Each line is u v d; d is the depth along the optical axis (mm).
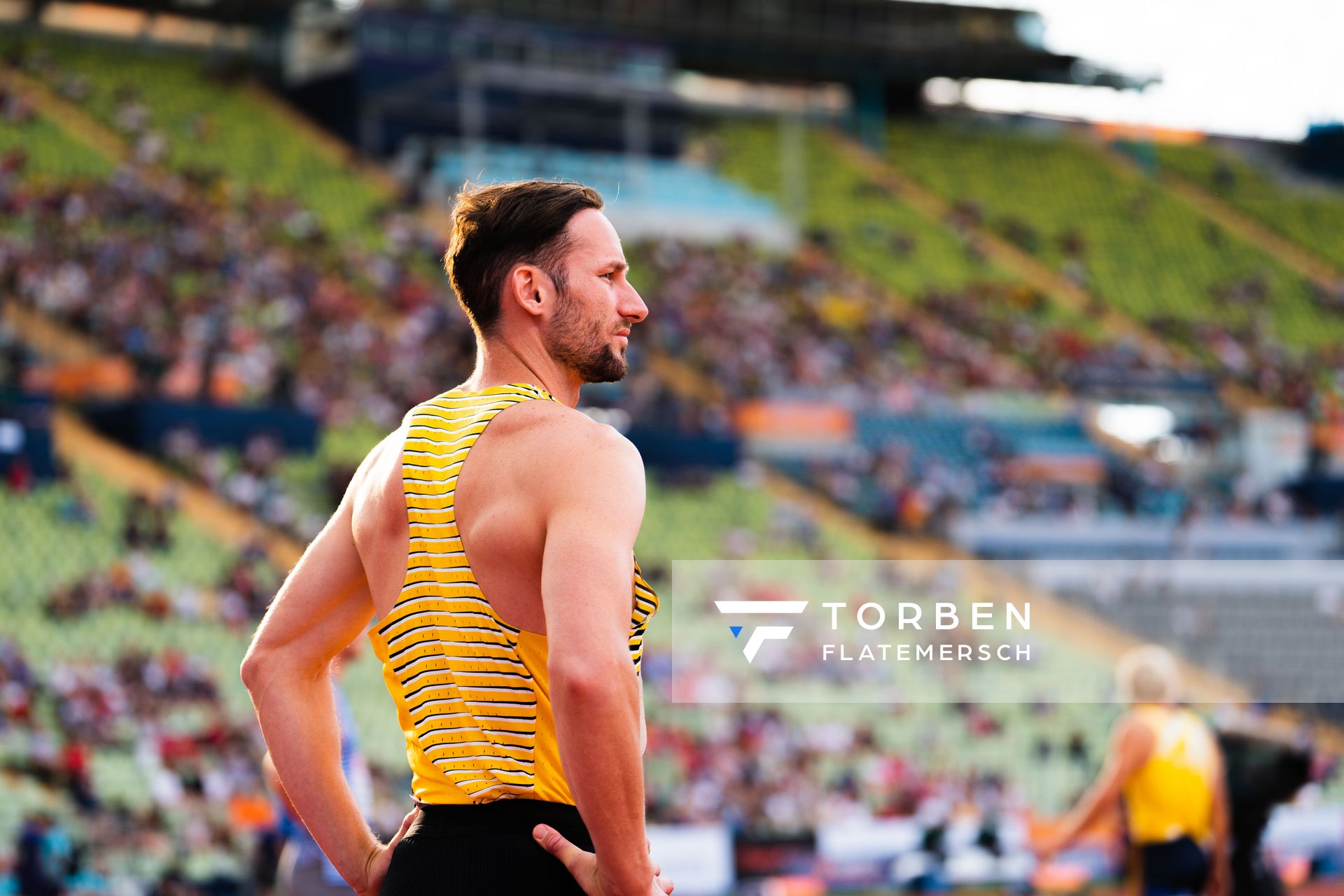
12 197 108438
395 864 7930
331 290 112250
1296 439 132250
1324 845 64875
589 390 106438
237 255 110188
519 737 7551
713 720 79562
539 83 139375
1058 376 134875
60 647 72188
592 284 8203
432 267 123375
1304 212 175625
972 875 68188
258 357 98875
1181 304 154625
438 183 136000
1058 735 87312
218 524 87250
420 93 136000
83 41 136500
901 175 163750
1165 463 132000
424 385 105312
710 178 148375
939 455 118375
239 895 55812
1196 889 19438
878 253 148625
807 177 158250
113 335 97125
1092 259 158500
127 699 67938
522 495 7520
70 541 81062
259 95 138750
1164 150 180625
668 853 64688
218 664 75062
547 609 7098
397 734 71438
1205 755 19578
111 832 55750
